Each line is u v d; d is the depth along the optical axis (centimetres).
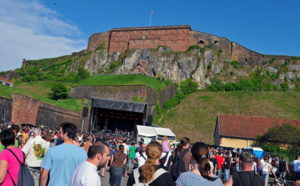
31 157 828
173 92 11806
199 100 11338
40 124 6119
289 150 5303
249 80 13088
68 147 604
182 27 13450
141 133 4134
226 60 14050
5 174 570
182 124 9631
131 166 2167
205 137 8775
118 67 13388
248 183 570
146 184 478
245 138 6788
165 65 12862
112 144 2548
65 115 6994
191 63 12875
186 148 915
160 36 13612
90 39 15638
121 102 5847
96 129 5931
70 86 11100
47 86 10912
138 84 9288
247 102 10888
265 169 1816
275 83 13375
